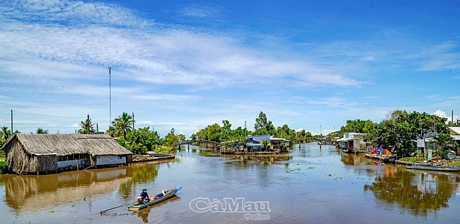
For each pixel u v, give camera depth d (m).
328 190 34.38
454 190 33.56
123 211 26.80
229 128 139.38
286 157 76.62
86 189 36.31
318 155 82.50
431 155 52.03
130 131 82.81
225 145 100.44
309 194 32.56
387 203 28.84
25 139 47.59
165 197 30.36
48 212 26.81
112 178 44.12
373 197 31.06
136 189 36.16
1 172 47.31
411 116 65.88
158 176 45.75
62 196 32.69
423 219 24.36
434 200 29.67
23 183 40.38
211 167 56.41
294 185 37.34
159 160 70.50
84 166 53.72
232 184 38.41
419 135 60.66
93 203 29.73
